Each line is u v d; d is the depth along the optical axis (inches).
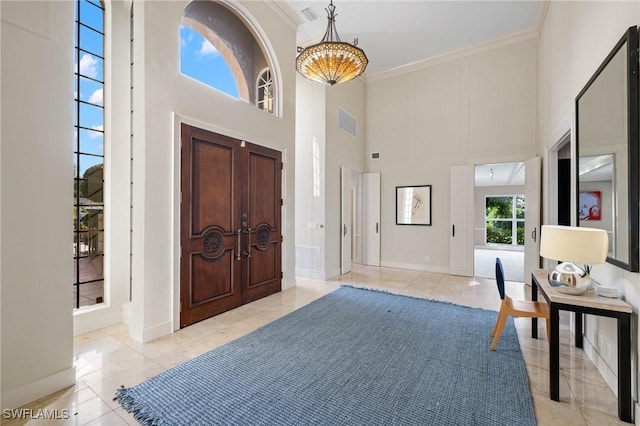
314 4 179.3
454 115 238.1
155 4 117.0
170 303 123.6
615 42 85.7
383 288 195.2
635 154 72.8
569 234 83.5
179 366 96.6
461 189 233.0
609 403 78.7
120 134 136.9
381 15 190.4
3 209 74.2
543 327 128.8
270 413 74.4
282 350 108.1
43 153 80.8
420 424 70.7
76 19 125.9
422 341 115.7
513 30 208.4
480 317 141.6
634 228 72.7
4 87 73.9
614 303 75.4
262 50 179.0
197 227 134.5
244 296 159.6
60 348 83.8
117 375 91.4
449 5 181.0
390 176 266.2
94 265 132.6
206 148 137.9
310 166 225.0
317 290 188.5
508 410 75.7
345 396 81.3
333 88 229.8
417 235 253.4
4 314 74.3
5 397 74.0
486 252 412.5
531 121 210.8
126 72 138.5
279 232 183.9
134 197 117.5
